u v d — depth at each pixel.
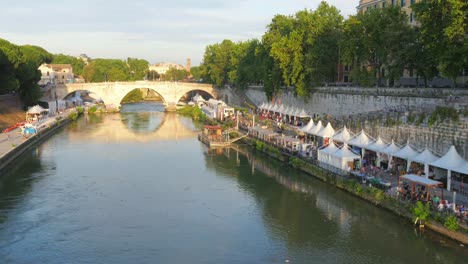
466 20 51.00
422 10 56.22
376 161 58.16
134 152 85.12
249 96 147.75
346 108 85.31
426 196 44.50
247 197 55.91
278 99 121.81
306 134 79.25
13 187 60.00
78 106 156.75
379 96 74.06
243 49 158.75
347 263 38.12
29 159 77.62
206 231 45.41
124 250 41.16
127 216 49.59
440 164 46.75
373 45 73.50
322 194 56.16
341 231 44.44
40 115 119.31
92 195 56.94
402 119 57.47
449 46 53.53
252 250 40.94
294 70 97.31
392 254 39.25
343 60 82.19
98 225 46.94
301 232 44.56
